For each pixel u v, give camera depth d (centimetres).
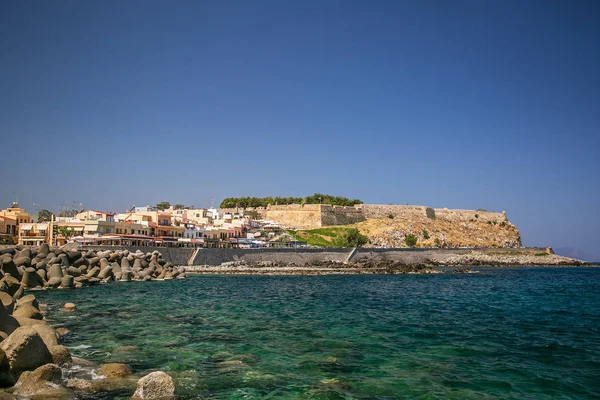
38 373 1552
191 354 2112
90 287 5288
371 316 3441
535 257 15838
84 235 10356
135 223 11506
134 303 3938
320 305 4128
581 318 3428
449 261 13775
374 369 1928
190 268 9138
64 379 1636
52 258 5594
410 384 1733
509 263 14275
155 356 2062
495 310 3888
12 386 1537
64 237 10119
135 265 7031
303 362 2014
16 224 11050
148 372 1806
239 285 6381
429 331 2814
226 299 4497
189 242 12100
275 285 6462
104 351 2133
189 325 2883
